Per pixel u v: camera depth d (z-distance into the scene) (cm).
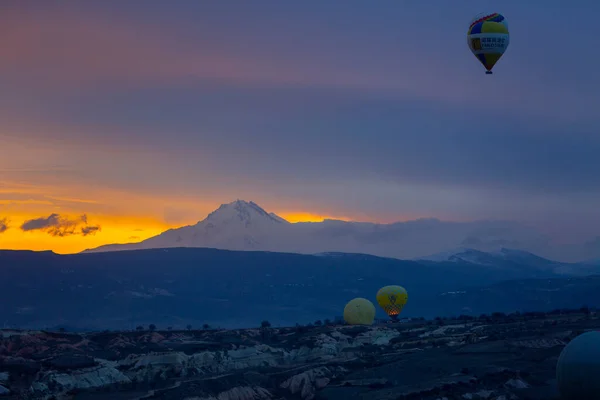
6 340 19850
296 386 18362
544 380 17425
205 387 16838
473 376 17775
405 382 18262
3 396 16100
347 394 17338
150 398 15925
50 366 17562
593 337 13025
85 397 16362
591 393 12612
